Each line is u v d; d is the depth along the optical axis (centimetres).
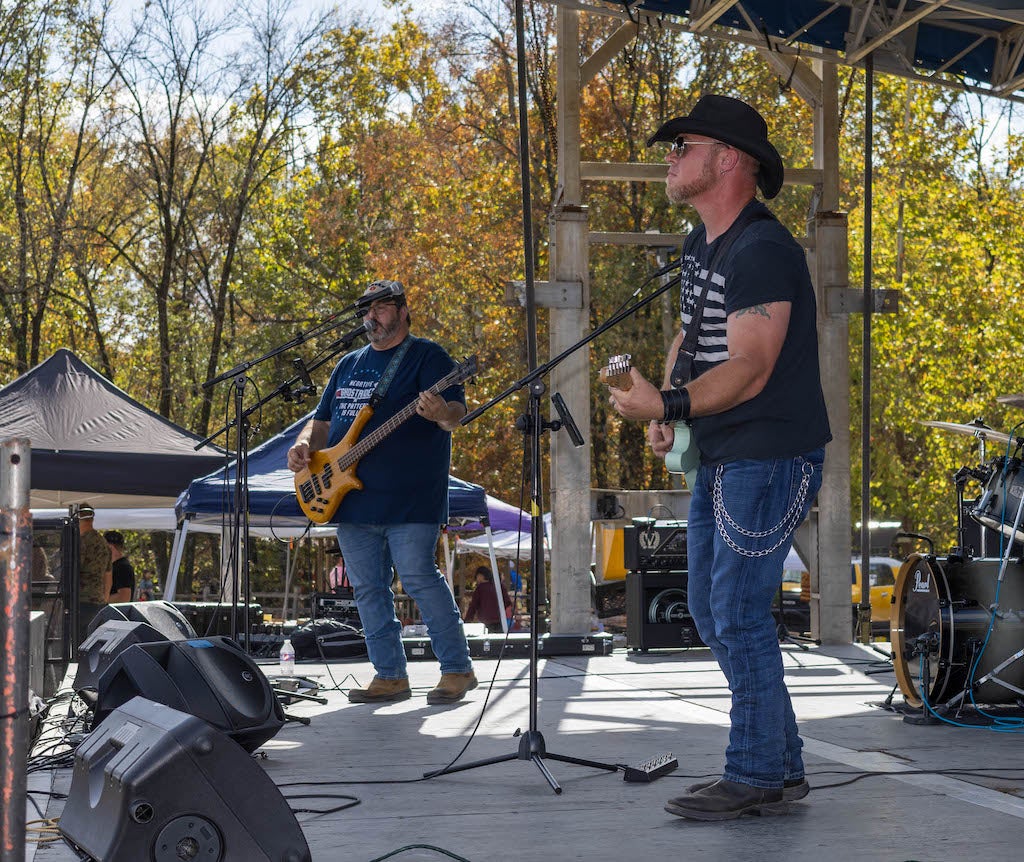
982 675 467
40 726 424
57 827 285
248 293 2825
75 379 1019
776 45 814
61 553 696
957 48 827
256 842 234
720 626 310
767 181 321
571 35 789
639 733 438
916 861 253
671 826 291
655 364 2269
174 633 503
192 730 235
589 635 771
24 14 2473
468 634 866
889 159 2850
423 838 281
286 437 917
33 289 2589
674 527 803
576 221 784
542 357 2477
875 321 2638
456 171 2723
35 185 2672
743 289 301
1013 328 2600
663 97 2386
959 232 2723
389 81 2773
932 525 2759
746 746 303
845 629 812
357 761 388
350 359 564
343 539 548
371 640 546
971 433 681
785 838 277
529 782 348
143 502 1084
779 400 304
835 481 815
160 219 2784
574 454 782
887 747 409
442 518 539
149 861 228
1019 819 294
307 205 2894
